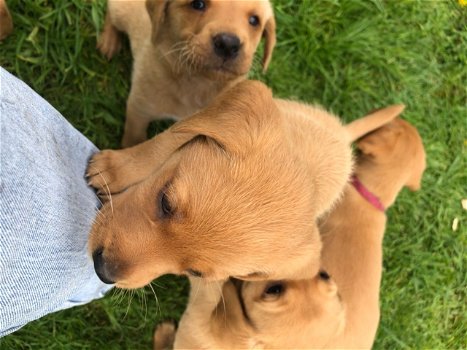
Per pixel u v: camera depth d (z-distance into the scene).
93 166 0.33
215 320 0.44
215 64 0.42
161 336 0.53
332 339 0.44
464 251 0.67
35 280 0.23
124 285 0.29
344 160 0.44
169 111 0.48
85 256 0.30
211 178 0.28
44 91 0.49
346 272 0.50
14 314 0.22
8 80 0.23
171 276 0.54
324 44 0.60
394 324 0.64
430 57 0.65
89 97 0.50
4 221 0.20
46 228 0.23
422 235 0.65
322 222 0.51
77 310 0.51
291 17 0.58
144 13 0.46
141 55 0.46
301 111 0.45
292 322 0.41
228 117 0.30
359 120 0.52
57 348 0.50
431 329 0.66
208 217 0.28
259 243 0.28
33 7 0.48
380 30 0.62
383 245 0.63
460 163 0.66
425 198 0.65
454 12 0.66
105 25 0.50
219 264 0.28
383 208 0.54
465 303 0.67
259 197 0.28
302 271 0.31
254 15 0.44
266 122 0.30
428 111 0.65
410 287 0.64
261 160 0.29
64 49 0.50
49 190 0.24
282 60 0.59
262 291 0.42
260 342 0.42
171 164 0.30
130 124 0.49
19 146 0.22
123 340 0.53
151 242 0.28
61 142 0.28
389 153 0.53
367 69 0.62
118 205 0.30
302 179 0.30
